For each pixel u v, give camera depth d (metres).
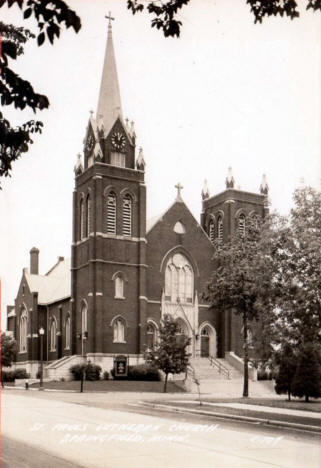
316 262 24.25
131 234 66.50
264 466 15.17
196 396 44.88
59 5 8.49
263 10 11.23
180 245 70.12
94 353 62.28
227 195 73.69
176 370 51.22
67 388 53.78
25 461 15.43
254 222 41.91
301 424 23.78
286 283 25.11
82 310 66.44
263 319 26.66
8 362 72.88
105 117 69.00
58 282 82.38
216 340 70.31
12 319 86.75
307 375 36.19
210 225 76.75
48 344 77.50
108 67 70.88
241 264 39.22
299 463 15.63
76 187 69.75
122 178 66.75
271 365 27.56
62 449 17.52
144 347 64.00
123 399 39.31
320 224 25.14
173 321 52.72
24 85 8.85
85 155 69.62
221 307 42.34
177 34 11.39
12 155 10.01
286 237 25.16
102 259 64.25
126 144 68.75
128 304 64.94
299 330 25.33
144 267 66.12
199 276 70.62
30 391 51.25
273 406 32.84
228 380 60.28
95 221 64.56
